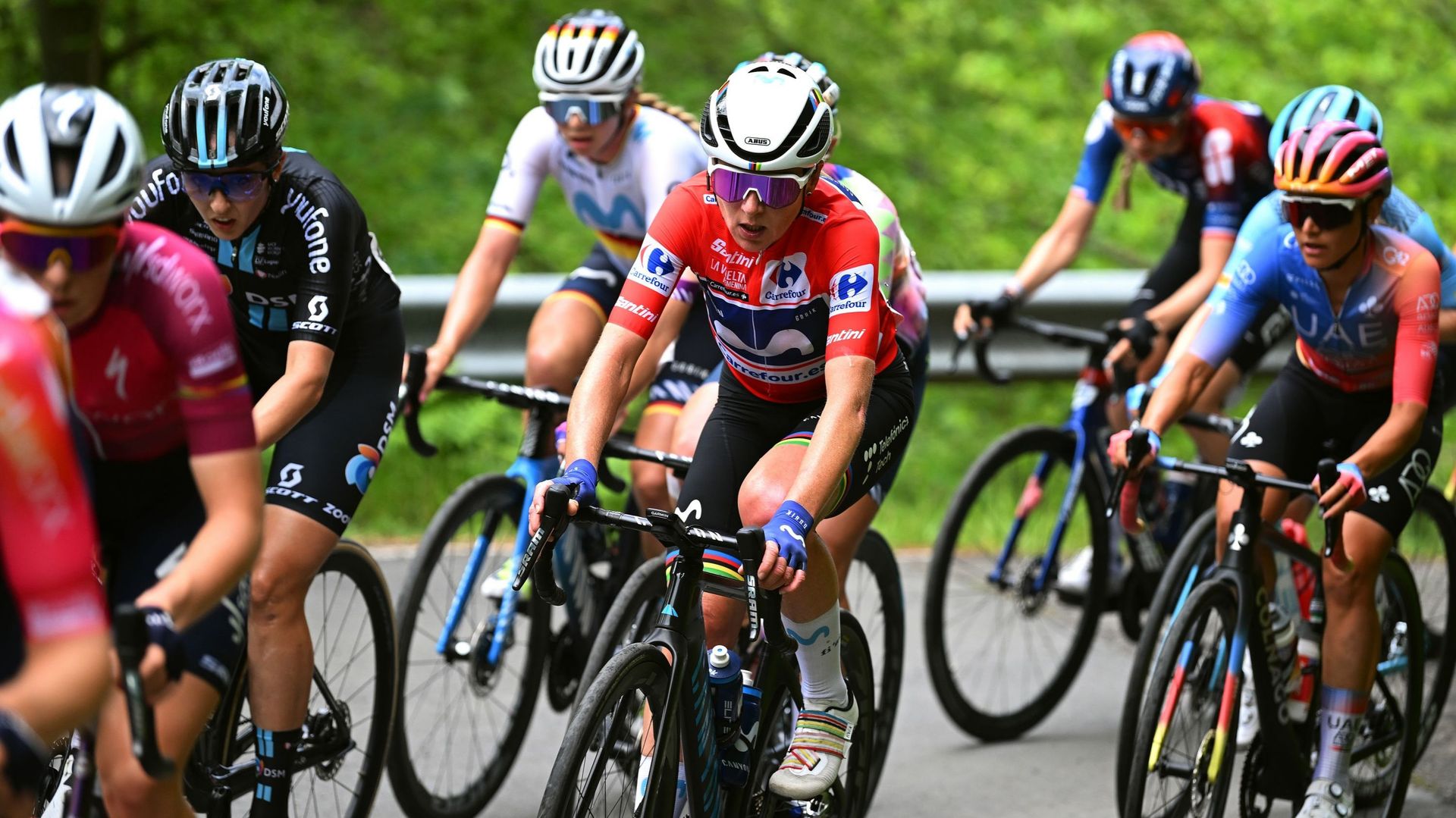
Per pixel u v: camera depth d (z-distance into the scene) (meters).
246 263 10.34
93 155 6.84
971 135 37.53
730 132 9.28
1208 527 14.22
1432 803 14.56
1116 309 22.64
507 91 34.03
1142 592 16.88
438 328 21.22
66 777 9.49
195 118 9.31
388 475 24.22
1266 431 13.09
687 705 9.82
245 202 9.66
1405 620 13.77
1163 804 12.27
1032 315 22.50
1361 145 11.48
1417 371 11.91
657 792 9.53
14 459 5.63
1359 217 11.77
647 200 14.26
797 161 9.28
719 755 10.36
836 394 9.60
